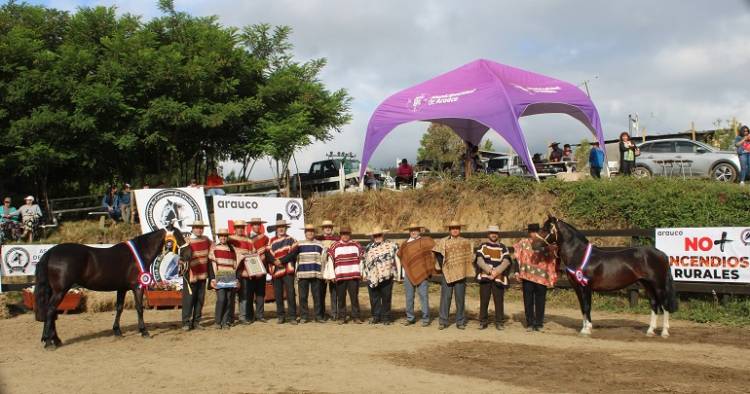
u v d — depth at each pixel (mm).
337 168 28812
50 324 10992
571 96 20641
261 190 28062
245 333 12086
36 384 8305
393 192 21188
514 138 18891
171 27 27906
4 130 23609
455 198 19562
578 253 11289
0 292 15398
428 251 12664
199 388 7840
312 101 27891
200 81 25094
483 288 12148
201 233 12945
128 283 11938
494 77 20219
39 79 23094
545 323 12672
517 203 18297
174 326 13188
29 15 26031
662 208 15312
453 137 34344
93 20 26375
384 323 12844
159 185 27453
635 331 11617
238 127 27141
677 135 31188
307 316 13320
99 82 23953
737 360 9055
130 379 8438
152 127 24891
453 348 10227
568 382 7852
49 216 24781
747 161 17844
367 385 7809
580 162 30641
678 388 7473
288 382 8031
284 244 13266
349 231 13086
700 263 13164
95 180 29484
